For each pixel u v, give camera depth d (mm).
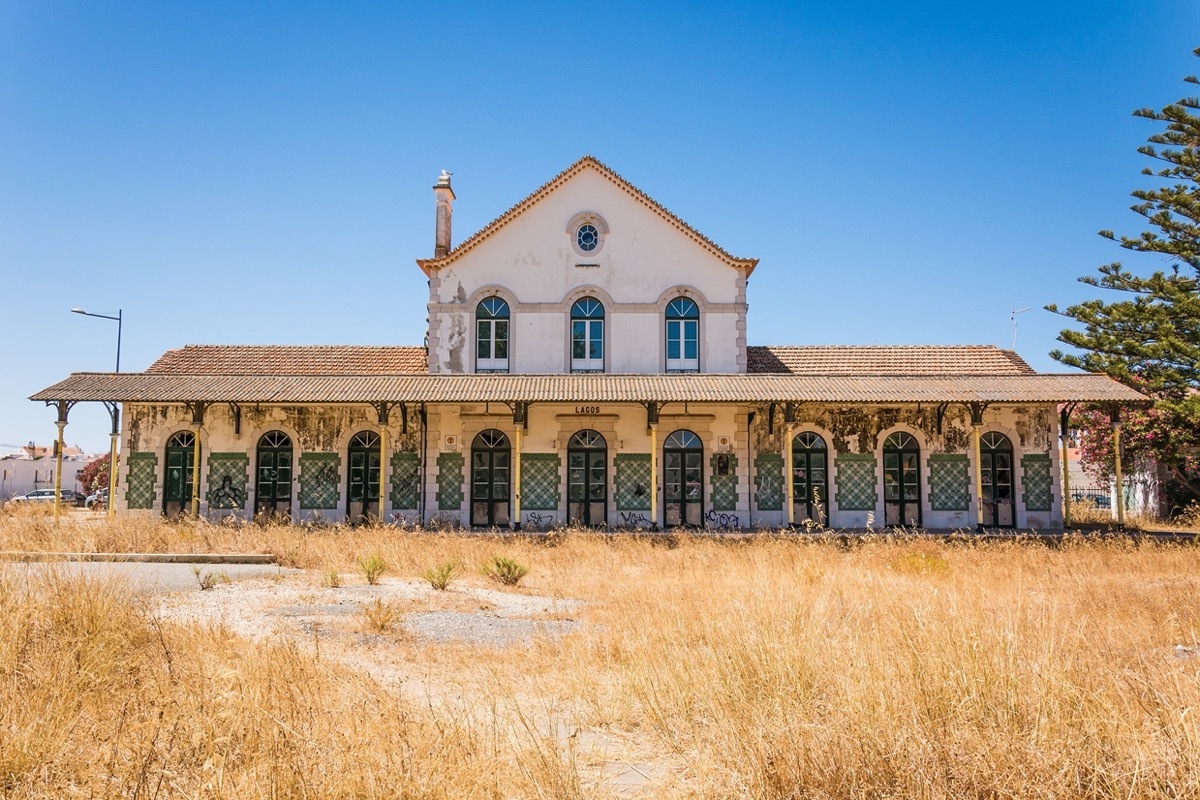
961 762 4949
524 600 13547
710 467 27906
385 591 14016
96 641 7602
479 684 7770
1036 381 27484
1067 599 11914
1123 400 25969
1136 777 4691
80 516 29609
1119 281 32594
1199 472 31859
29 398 25922
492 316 29703
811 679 6719
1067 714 5602
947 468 27797
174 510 28172
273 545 19266
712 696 6652
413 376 28062
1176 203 31078
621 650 8867
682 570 16891
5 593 8539
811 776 5031
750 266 29578
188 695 6047
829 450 27969
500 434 28109
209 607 11812
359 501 28141
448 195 32188
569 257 29688
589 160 29844
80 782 4961
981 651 6289
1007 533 24438
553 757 5262
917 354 31312
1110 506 37281
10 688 6172
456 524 27594
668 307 29641
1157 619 10711
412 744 5340
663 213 29703
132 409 28500
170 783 4648
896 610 9289
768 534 22984
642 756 5973
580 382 27156
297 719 5562
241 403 27844
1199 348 30562
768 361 30594
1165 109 30891
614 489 27797
